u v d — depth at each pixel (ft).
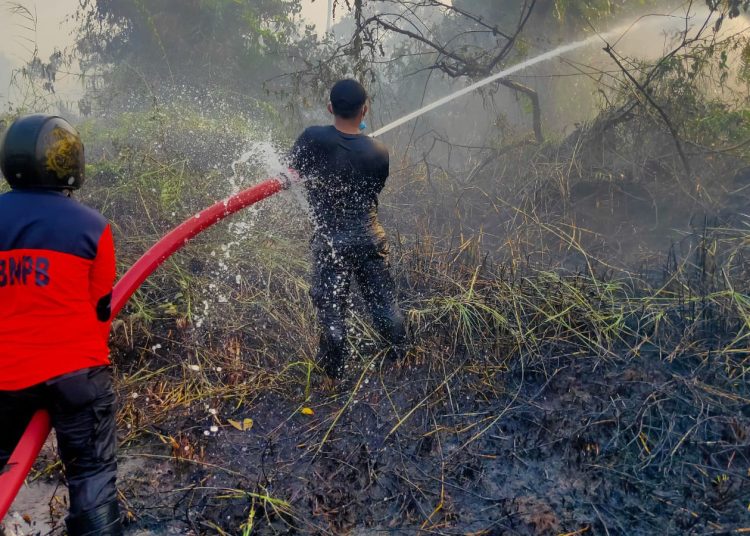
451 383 11.35
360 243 10.98
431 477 9.47
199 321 12.95
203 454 9.96
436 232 17.10
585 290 13.38
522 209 17.25
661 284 13.74
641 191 16.84
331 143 10.52
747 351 11.06
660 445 9.71
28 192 7.51
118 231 15.40
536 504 8.91
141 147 18.97
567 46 21.89
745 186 15.67
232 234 15.47
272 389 11.37
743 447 9.47
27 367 7.04
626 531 8.39
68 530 7.52
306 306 13.47
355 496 9.18
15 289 7.12
